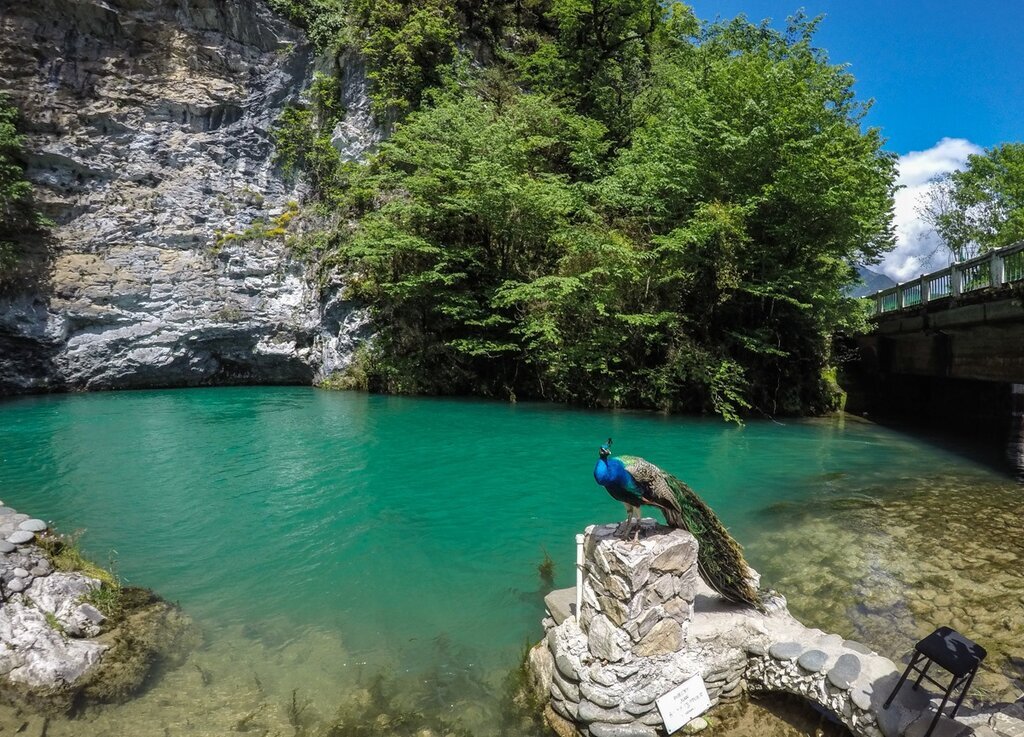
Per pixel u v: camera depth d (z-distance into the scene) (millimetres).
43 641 5035
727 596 4941
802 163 15898
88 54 23328
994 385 19766
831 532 8125
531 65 27469
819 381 19766
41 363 21547
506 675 4934
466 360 21438
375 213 22188
